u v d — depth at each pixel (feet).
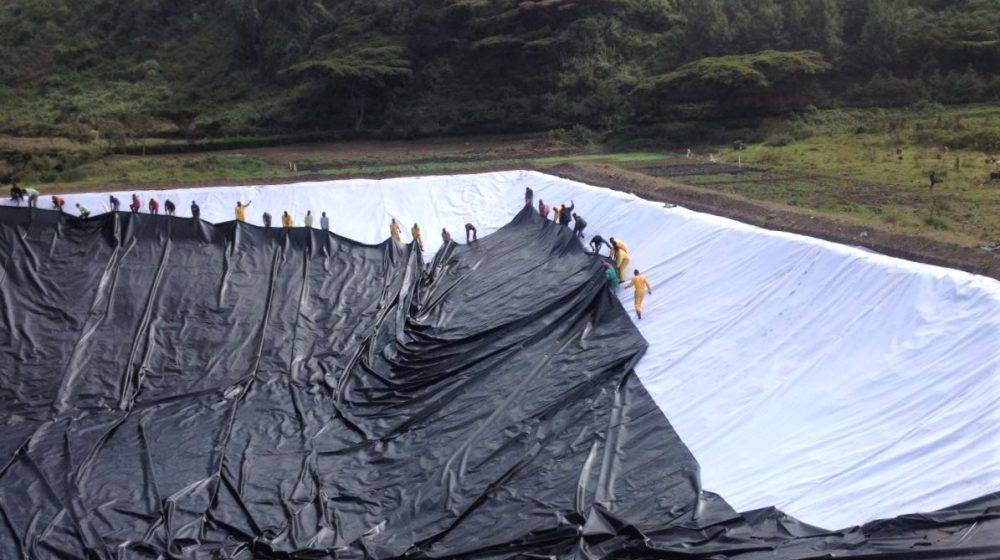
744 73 192.34
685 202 114.52
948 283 60.44
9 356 90.22
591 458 63.57
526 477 63.62
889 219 92.58
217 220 124.16
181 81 268.00
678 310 82.07
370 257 111.86
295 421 80.33
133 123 235.61
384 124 234.58
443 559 54.13
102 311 97.50
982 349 53.83
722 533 50.72
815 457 55.42
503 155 192.24
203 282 103.86
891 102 195.52
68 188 136.67
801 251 76.28
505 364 82.99
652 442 64.80
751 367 68.59
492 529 57.72
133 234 108.06
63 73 275.18
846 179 129.39
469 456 67.92
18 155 193.77
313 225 124.88
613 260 93.86
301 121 236.02
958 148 148.46
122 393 85.61
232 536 61.11
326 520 62.18
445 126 228.22
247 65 266.98
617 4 239.91
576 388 74.13
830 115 194.39
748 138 189.47
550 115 224.53
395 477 68.18
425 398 80.64
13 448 74.33
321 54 248.93
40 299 98.27
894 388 56.80
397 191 134.82
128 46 284.61
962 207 100.73
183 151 215.31
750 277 79.25
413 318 101.24
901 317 61.57
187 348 94.38
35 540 60.18
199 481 68.49
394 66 233.96
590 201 118.83
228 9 281.74
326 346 96.27
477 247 120.26
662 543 50.90
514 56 239.30
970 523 42.47
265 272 107.04
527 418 71.87
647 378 73.77
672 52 224.94
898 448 51.88
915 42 201.16
